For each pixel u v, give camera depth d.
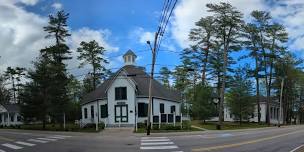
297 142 31.06
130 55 62.56
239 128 58.72
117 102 56.75
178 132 46.00
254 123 76.75
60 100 57.12
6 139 38.09
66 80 60.09
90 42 84.12
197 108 66.19
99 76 85.06
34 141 34.97
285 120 92.62
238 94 70.50
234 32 66.94
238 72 76.06
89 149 27.20
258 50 78.00
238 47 67.81
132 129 50.06
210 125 62.22
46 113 56.62
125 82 56.78
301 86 95.81
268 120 77.44
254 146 27.72
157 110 59.44
